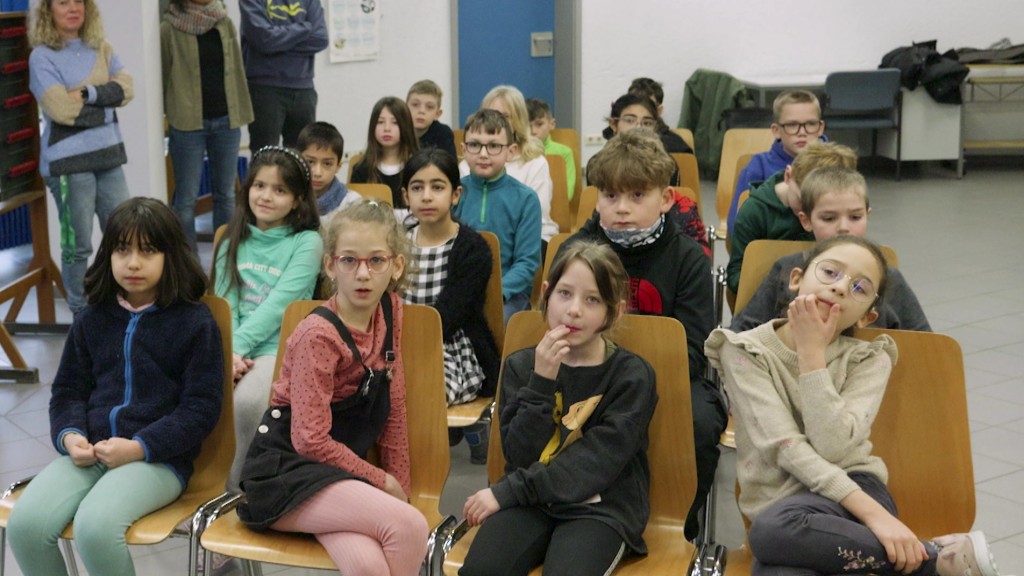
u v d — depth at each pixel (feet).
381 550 6.31
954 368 6.27
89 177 13.66
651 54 26.71
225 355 7.28
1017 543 8.55
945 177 25.93
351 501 6.40
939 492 6.31
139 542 6.57
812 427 5.98
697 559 6.05
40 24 13.08
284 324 7.30
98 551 6.50
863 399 6.09
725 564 6.12
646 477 6.53
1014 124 27.14
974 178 25.75
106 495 6.64
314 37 17.48
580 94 26.48
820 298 6.06
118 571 6.55
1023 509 9.14
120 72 13.85
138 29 14.87
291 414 6.72
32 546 6.68
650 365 6.55
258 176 8.86
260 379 8.29
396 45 23.91
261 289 8.90
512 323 6.98
